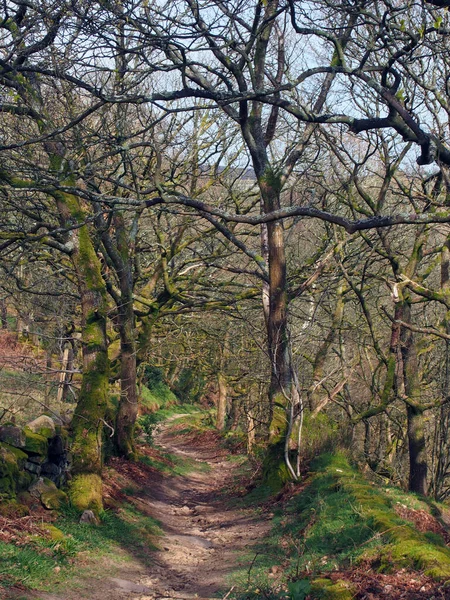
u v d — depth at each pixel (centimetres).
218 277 2303
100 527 1105
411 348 1702
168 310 1967
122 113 1407
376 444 2422
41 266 1853
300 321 2281
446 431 2061
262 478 1656
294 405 1537
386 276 1831
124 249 1758
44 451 1065
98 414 1216
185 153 2042
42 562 809
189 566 1047
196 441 3534
